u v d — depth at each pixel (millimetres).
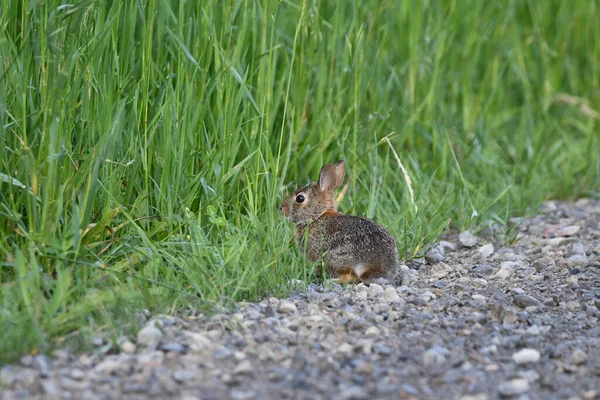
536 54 18406
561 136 17844
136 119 11008
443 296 10695
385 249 11086
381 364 8477
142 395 7562
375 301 10336
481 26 17375
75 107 10438
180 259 10203
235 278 10078
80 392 7559
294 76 13414
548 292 11109
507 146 16969
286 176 13266
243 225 11328
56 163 9805
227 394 7633
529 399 7809
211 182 11633
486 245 13141
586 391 8016
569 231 14133
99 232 10266
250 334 8961
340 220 11586
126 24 11523
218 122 11883
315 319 9445
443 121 15938
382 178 13734
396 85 15531
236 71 12039
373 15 14945
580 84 18625
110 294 9031
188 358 8328
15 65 10281
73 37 10406
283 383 7898
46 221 9523
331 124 13398
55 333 8578
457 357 8711
